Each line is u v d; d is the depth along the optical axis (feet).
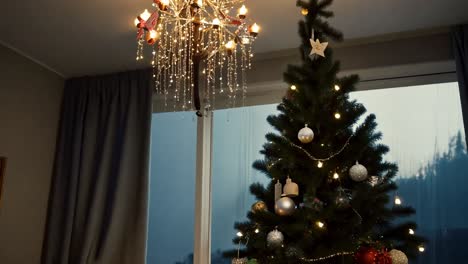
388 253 5.49
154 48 8.90
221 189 9.47
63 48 9.18
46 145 9.98
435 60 8.29
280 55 9.41
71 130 10.21
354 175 5.62
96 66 10.07
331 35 6.34
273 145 6.11
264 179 9.16
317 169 5.67
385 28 8.21
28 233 9.25
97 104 10.25
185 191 9.87
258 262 5.82
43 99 9.99
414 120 8.55
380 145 6.19
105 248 8.98
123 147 9.53
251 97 9.75
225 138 9.71
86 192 9.62
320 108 5.85
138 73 10.12
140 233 9.02
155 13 5.73
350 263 5.45
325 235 5.43
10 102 9.08
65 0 7.39
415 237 5.85
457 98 8.41
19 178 9.15
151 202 10.07
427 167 8.25
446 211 7.99
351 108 5.96
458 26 8.05
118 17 7.91
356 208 5.47
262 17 7.82
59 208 9.69
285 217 5.68
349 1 7.30
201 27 6.35
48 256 9.35
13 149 9.06
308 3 6.30
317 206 5.45
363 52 8.82
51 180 10.02
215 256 9.19
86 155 9.86
